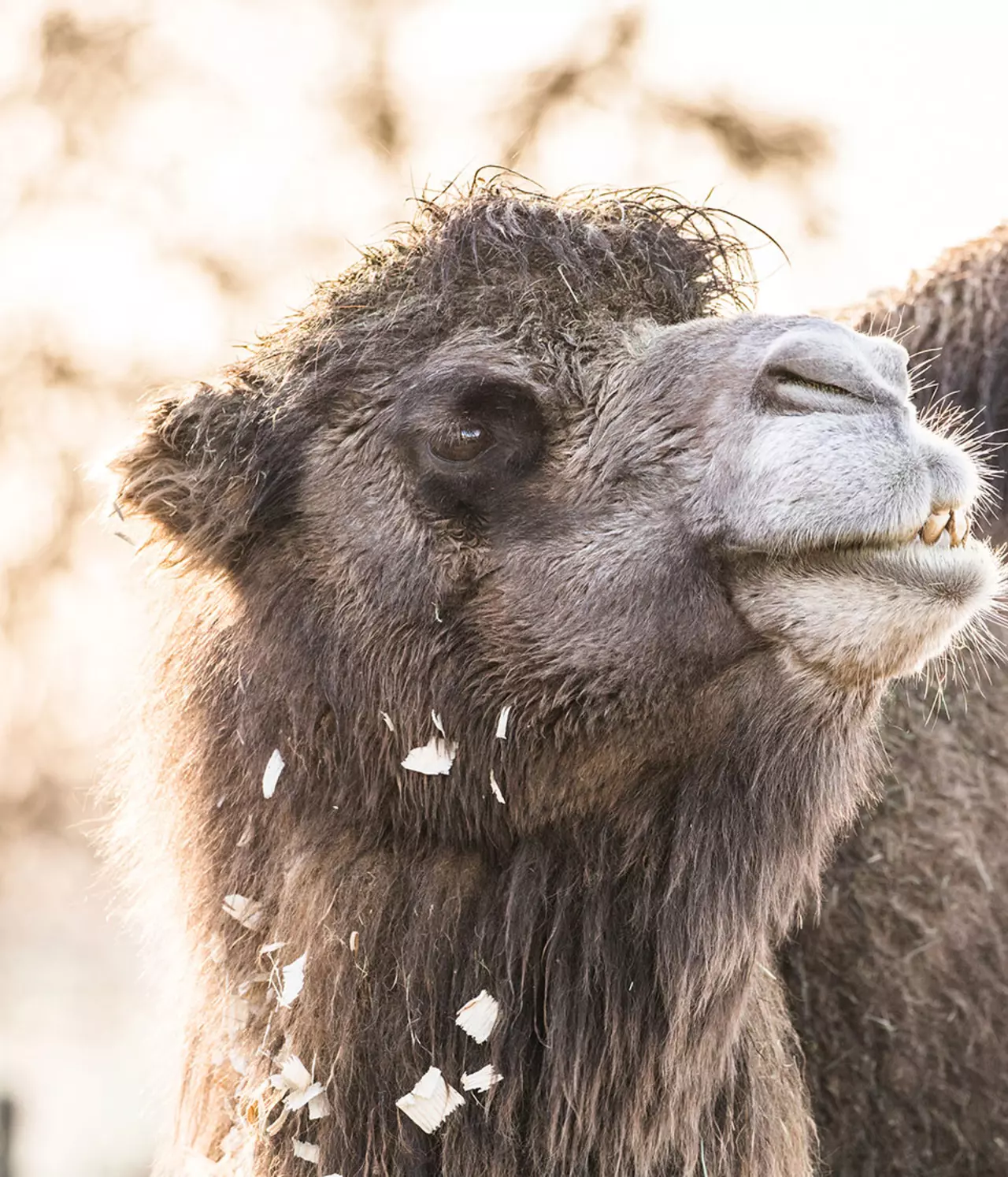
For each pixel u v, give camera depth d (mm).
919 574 13922
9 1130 36156
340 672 15883
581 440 15445
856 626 14023
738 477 14445
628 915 15539
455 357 15781
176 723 17000
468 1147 15219
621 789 15383
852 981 18953
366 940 15609
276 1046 16031
